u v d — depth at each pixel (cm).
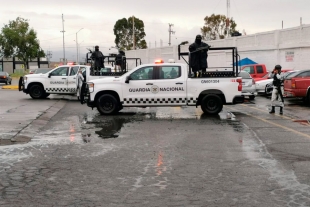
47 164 782
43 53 7812
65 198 579
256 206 538
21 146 961
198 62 1511
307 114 1559
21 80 2405
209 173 705
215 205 543
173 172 714
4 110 1680
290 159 803
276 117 1466
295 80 1889
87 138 1062
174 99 1508
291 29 3055
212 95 1505
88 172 719
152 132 1149
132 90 1525
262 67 2905
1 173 717
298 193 590
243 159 809
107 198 576
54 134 1128
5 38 7462
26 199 576
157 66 1523
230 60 3938
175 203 553
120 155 855
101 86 1543
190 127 1237
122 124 1313
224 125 1271
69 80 2298
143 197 579
